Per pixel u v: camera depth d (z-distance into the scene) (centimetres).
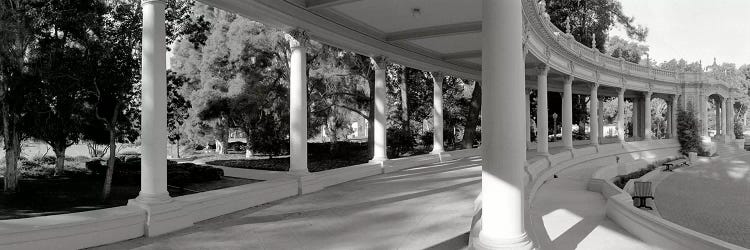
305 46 1468
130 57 1580
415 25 1691
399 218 1035
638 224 865
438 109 2514
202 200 1051
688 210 1650
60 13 1525
